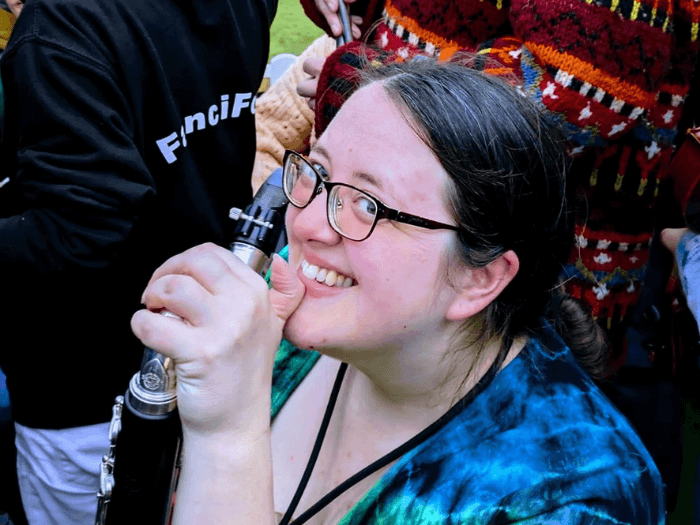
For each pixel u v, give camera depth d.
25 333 1.33
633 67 1.08
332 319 0.75
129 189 1.16
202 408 0.67
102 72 1.12
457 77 0.75
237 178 1.46
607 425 0.81
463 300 0.77
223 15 1.27
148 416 0.69
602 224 1.28
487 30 1.28
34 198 1.17
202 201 1.37
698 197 1.46
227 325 0.66
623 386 1.69
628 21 1.05
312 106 1.57
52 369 1.36
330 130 0.78
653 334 1.80
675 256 1.60
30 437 1.47
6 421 1.81
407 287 0.74
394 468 0.84
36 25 1.10
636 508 0.75
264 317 0.68
